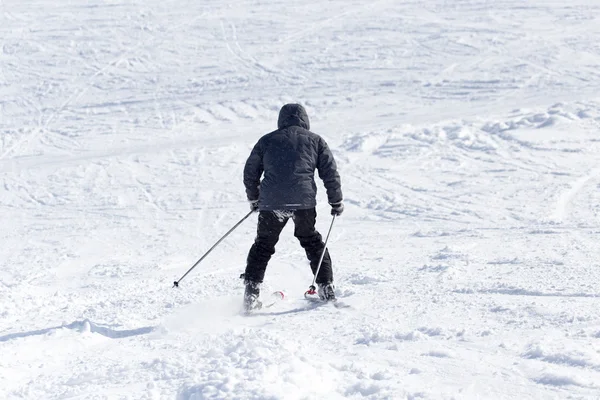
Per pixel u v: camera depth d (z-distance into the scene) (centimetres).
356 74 4716
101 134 3806
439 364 512
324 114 3919
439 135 3102
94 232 2122
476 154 2778
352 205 2225
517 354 526
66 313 971
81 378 562
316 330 674
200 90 4600
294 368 486
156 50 5544
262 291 1002
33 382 575
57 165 3180
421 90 4269
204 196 2511
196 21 6291
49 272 1608
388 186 2433
